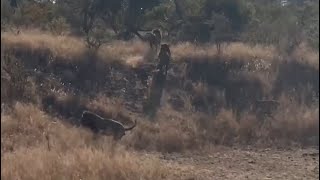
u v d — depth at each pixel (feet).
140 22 273.75
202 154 147.33
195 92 192.24
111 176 92.68
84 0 252.42
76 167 93.86
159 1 291.17
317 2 273.75
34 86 167.02
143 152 142.72
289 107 190.49
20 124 142.72
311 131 173.58
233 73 205.57
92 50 195.31
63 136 136.36
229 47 228.22
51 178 87.40
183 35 272.92
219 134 165.07
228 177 115.34
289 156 149.28
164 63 195.72
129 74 194.49
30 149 117.08
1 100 155.22
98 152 105.60
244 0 295.69
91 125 148.56
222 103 190.90
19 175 87.51
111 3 262.26
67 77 181.88
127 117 168.14
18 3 241.55
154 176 99.60
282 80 211.20
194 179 106.83
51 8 248.73
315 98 206.39
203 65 207.21
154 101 181.68
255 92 200.75
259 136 168.14
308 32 262.26
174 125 165.89
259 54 221.46
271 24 268.41
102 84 185.78
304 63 221.46
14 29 212.02
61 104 166.09
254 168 130.93
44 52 186.70
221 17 288.92
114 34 267.39
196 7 286.25
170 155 143.13
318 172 127.24
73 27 247.50
